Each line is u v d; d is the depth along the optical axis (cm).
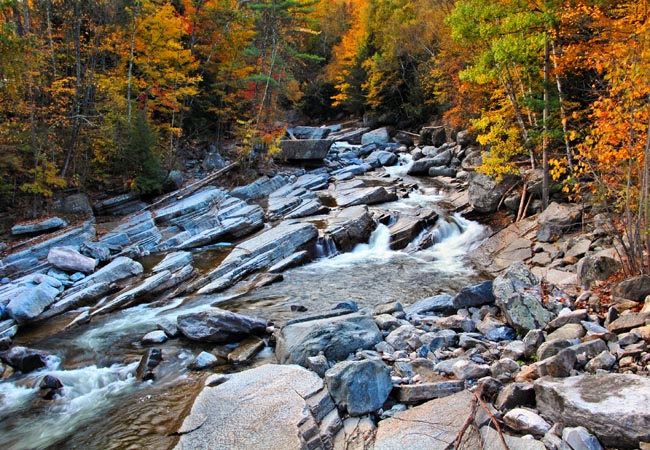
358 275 1363
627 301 752
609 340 632
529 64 1577
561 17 1333
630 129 794
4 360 909
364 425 545
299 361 730
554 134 1446
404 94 4306
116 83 2042
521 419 482
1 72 1441
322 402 580
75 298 1202
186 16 3025
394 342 787
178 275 1340
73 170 1878
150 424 646
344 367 599
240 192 2323
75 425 668
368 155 3488
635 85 778
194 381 766
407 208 1989
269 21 2989
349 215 1798
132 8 2161
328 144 3017
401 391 598
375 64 4234
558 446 435
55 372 843
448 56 2731
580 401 460
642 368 546
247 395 624
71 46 1953
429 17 3656
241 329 918
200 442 551
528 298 793
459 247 1595
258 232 1825
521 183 1727
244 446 526
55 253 1395
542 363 577
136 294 1227
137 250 1590
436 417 528
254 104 2938
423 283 1272
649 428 408
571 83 1577
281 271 1424
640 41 800
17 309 1084
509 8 1422
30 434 657
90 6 1992
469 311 936
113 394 753
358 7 5662
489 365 670
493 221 1736
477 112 2405
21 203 1672
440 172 2700
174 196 2164
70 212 1761
